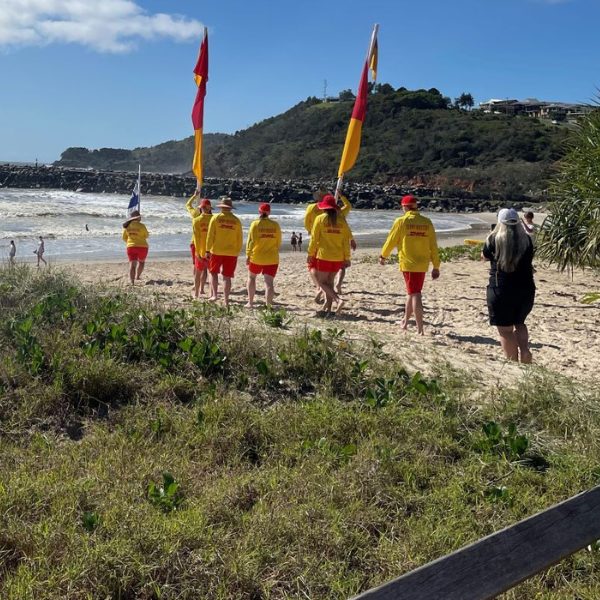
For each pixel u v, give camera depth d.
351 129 10.01
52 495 3.42
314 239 9.11
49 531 3.09
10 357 5.20
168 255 24.42
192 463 4.06
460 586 2.04
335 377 5.40
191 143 197.12
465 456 4.32
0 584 2.81
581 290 12.34
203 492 3.68
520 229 6.68
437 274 8.27
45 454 4.04
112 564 2.91
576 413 4.88
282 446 4.33
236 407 4.75
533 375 5.59
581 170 10.88
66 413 4.67
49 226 34.25
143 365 5.38
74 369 4.95
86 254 24.12
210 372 5.42
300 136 132.25
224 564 3.00
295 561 3.07
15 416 4.51
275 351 5.74
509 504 3.68
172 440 4.31
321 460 4.08
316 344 5.89
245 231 35.72
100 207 49.59
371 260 19.00
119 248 26.53
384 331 8.22
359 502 3.57
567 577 3.18
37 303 6.36
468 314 9.93
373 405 4.93
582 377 6.57
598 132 10.76
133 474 3.76
